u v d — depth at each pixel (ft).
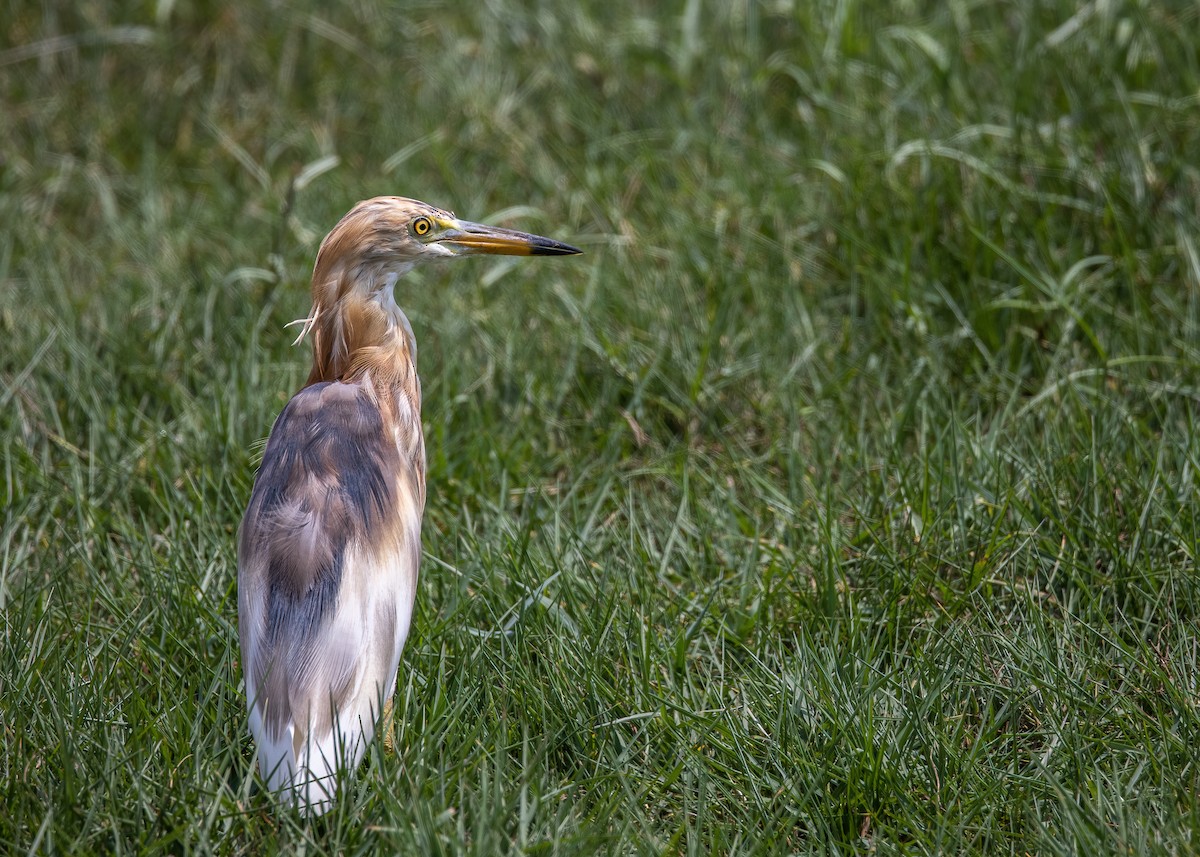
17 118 56.29
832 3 53.83
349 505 27.37
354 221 30.60
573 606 31.53
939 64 48.78
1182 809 25.73
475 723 28.53
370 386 30.55
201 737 27.61
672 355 40.91
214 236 49.16
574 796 26.66
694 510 36.55
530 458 38.55
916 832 25.68
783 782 27.20
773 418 39.55
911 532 33.42
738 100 52.31
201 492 36.19
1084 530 32.60
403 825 24.54
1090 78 47.65
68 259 48.91
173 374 41.93
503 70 55.67
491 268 46.26
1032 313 41.06
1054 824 25.89
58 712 27.07
